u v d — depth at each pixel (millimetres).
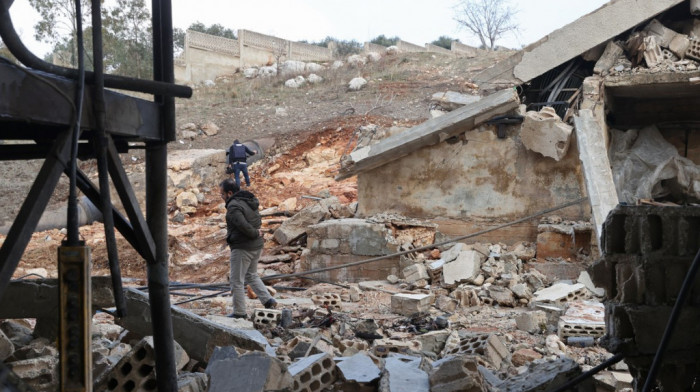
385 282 14789
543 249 14586
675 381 4352
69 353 2889
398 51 42125
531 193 15414
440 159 16094
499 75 17438
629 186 16922
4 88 2533
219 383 4883
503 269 14008
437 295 13289
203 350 6141
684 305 4340
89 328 2926
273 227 19516
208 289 13883
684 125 18344
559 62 16906
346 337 9516
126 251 18234
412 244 15602
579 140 14758
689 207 4406
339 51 53281
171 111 3850
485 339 8000
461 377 4980
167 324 3926
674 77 15766
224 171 26953
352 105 31500
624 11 16297
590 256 14250
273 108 32906
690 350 4324
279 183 24719
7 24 2756
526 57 17188
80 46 2992
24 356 5426
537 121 14852
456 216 15922
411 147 16047
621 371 7484
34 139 3539
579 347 8961
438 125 15680
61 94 2844
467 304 12516
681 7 17094
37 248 19062
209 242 19422
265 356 4996
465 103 17203
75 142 2939
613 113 18297
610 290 4676
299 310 10969
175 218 23047
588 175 14273
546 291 12672
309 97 34500
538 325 10266
